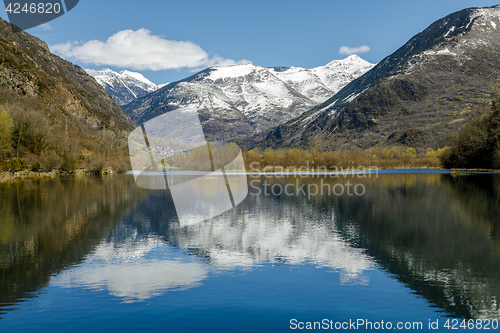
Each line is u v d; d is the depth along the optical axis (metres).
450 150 115.56
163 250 18.61
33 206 34.16
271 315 11.58
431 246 20.27
